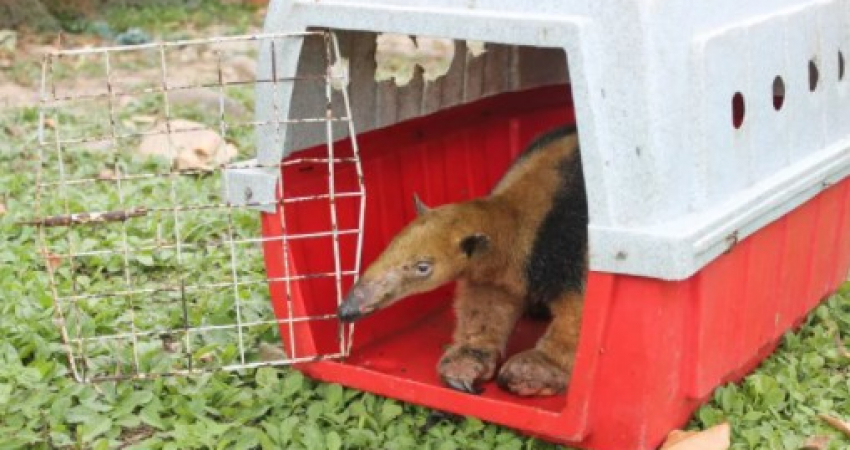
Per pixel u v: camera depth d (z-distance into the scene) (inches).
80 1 141.3
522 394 65.7
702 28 61.7
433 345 71.2
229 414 65.4
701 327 61.7
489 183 79.4
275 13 65.5
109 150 93.4
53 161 91.5
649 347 60.3
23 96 108.7
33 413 64.3
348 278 70.3
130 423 64.6
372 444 63.9
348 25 64.0
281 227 66.4
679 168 60.6
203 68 124.4
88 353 68.9
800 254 68.2
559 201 68.2
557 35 59.7
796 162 67.2
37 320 70.9
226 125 67.6
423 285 66.3
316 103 67.5
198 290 74.8
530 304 69.1
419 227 66.6
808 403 66.2
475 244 66.7
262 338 71.1
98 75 118.0
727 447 62.6
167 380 67.2
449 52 134.3
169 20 146.7
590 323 60.7
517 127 80.7
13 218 81.7
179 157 92.0
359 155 70.8
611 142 59.7
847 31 71.0
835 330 71.4
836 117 70.5
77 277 75.7
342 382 66.3
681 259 58.9
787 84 66.3
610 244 59.7
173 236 80.2
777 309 67.1
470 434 64.3
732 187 63.0
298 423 64.9
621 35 59.3
